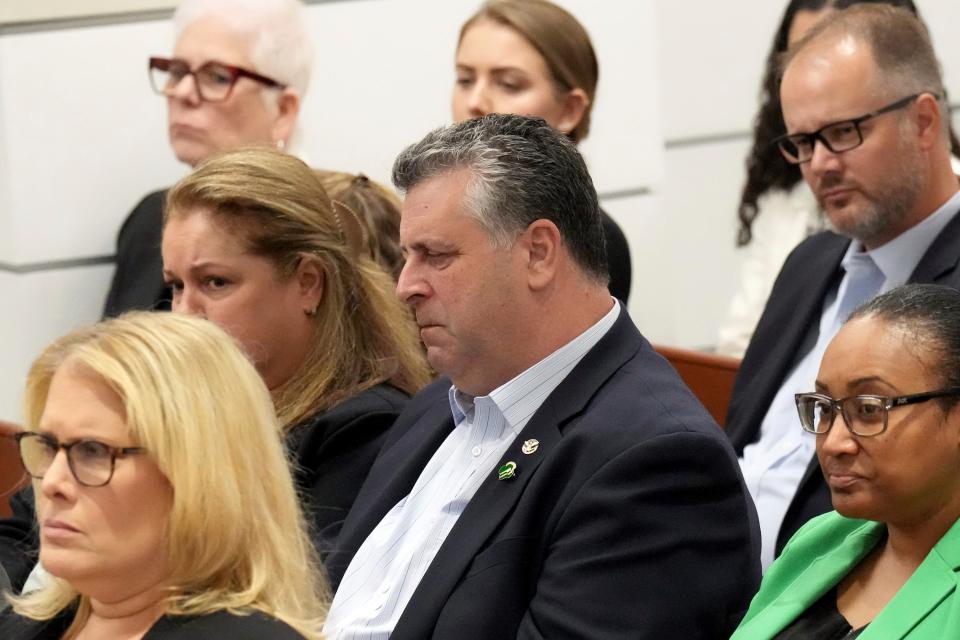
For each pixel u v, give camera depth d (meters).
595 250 7.84
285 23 13.07
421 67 15.20
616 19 16.09
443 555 7.58
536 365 7.73
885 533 6.86
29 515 10.01
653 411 7.44
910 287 6.77
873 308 6.66
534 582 7.41
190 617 6.00
